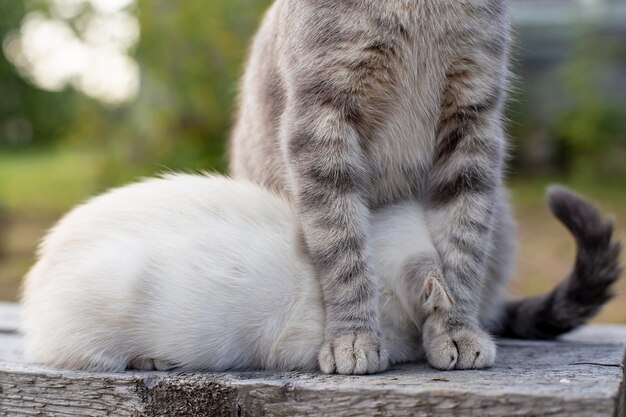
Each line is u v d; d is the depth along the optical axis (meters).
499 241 1.00
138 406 0.86
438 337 0.89
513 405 0.80
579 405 0.79
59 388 0.87
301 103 0.91
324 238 0.89
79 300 0.87
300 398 0.83
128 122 2.73
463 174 0.92
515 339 1.03
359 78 0.91
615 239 1.04
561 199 1.00
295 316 0.89
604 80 3.21
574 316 1.01
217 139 2.50
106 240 0.89
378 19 0.90
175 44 2.46
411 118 0.93
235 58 2.39
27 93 5.84
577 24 3.10
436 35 0.91
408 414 0.81
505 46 0.94
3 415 0.89
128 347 0.88
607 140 3.07
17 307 1.16
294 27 0.92
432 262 0.90
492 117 0.93
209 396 0.85
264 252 0.89
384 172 0.95
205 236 0.88
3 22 5.15
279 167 0.96
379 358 0.87
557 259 2.11
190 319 0.87
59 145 5.76
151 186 0.92
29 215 2.90
